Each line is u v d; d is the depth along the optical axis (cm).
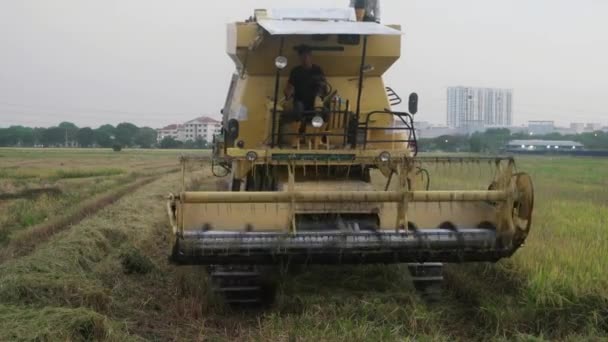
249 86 862
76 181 2864
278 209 684
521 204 668
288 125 849
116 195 2011
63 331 559
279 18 858
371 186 781
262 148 823
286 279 788
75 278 742
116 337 575
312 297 707
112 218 1333
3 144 14775
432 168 767
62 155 7306
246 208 680
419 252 673
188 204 671
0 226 1316
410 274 770
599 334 617
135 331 631
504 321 652
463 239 678
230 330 650
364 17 951
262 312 730
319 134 830
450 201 682
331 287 769
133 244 1050
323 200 669
